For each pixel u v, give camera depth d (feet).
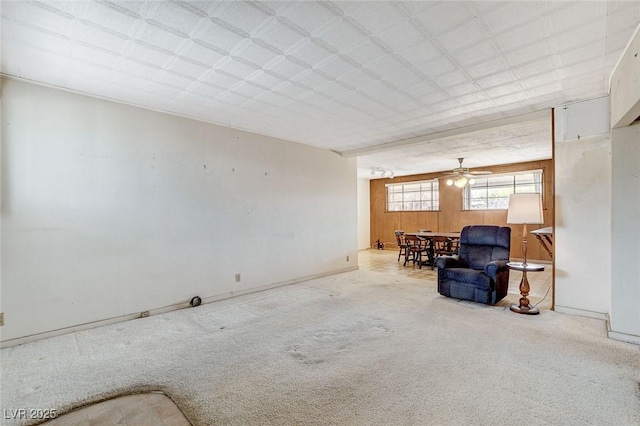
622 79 8.24
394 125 14.42
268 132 15.66
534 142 17.53
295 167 17.76
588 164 11.30
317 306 13.03
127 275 11.46
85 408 6.28
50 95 9.93
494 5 6.16
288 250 17.26
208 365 8.03
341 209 20.70
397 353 8.57
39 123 9.73
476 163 24.98
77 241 10.41
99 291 10.84
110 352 8.82
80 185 10.47
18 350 8.95
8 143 9.20
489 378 7.22
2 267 9.12
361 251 32.09
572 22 6.72
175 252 12.75
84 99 10.59
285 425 5.72
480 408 6.12
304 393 6.73
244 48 7.79
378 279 18.40
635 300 9.10
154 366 8.00
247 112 12.57
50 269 9.89
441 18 6.59
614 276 9.41
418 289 15.83
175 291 12.72
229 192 14.62
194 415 6.03
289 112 12.59
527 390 6.72
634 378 7.14
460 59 8.37
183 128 13.05
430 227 30.40
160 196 12.33
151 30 6.97
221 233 14.28
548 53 8.05
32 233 9.59
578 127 11.46
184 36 7.24
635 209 9.16
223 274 14.34
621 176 9.37
